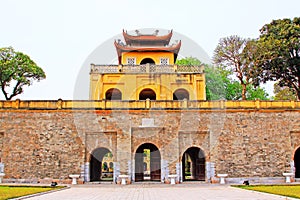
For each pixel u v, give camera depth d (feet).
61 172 94.12
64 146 95.61
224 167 94.63
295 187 72.13
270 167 94.89
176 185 85.15
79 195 59.52
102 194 61.67
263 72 119.75
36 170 94.22
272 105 98.53
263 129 97.09
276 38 116.88
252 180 93.40
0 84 126.00
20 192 61.00
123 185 85.87
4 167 94.22
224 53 130.52
